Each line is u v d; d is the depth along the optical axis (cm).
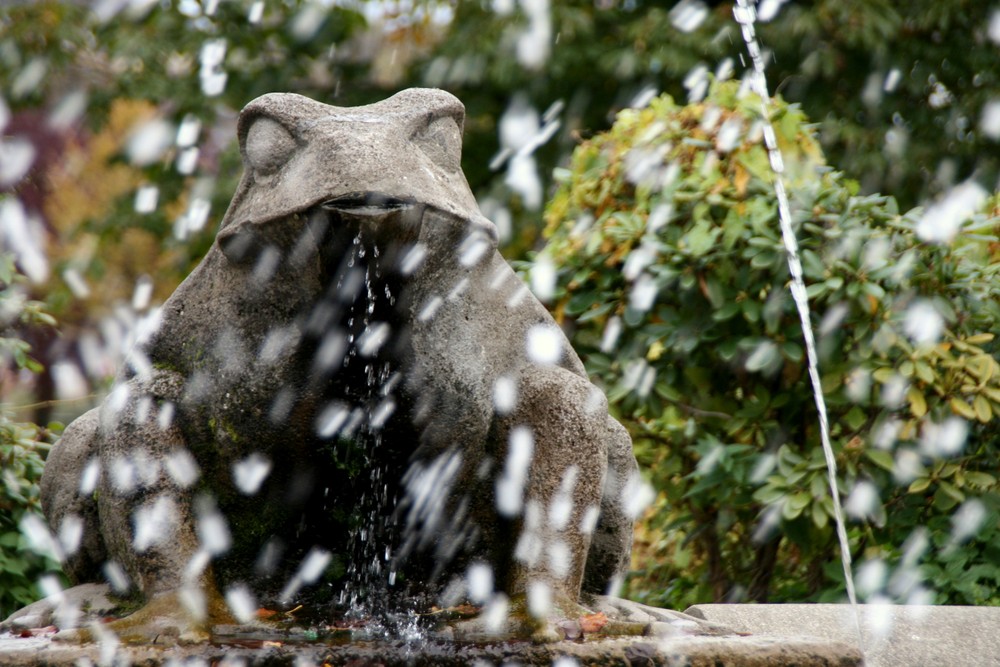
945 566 848
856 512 827
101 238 1959
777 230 848
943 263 833
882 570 855
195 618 466
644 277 877
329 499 524
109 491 502
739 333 873
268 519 523
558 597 486
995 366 830
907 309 836
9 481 859
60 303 1919
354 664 436
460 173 507
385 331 477
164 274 2064
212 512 514
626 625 473
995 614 607
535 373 517
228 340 495
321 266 459
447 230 468
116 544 508
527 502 503
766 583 916
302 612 519
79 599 520
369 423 502
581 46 1878
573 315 920
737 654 445
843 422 879
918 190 1931
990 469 858
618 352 906
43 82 1866
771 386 895
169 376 510
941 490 845
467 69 1881
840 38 1889
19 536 855
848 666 453
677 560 973
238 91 1981
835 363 855
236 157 1883
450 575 533
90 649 427
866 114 1916
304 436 500
